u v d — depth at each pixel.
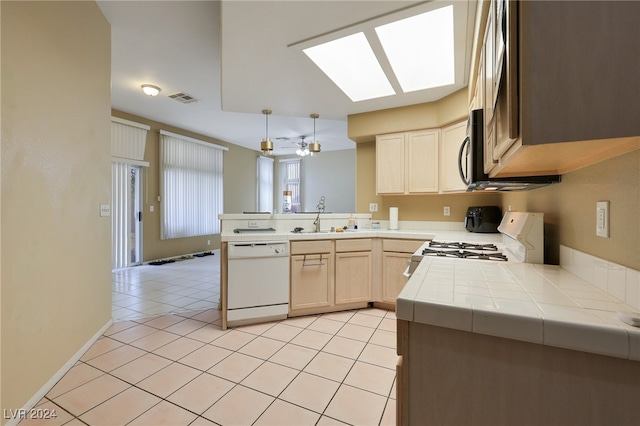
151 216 5.76
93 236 2.35
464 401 0.83
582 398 0.73
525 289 1.00
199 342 2.42
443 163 3.36
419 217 3.83
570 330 0.71
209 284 4.33
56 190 1.87
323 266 3.05
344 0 1.83
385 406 1.64
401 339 0.89
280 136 6.97
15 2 1.55
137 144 5.39
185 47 3.14
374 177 4.14
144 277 4.73
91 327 2.33
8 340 1.48
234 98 3.40
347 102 3.50
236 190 7.98
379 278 3.24
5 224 1.47
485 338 0.81
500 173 1.40
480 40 1.86
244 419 1.54
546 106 0.71
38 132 1.71
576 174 1.19
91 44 2.33
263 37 2.22
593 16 0.68
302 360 2.13
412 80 2.93
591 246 1.07
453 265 1.42
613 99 0.67
